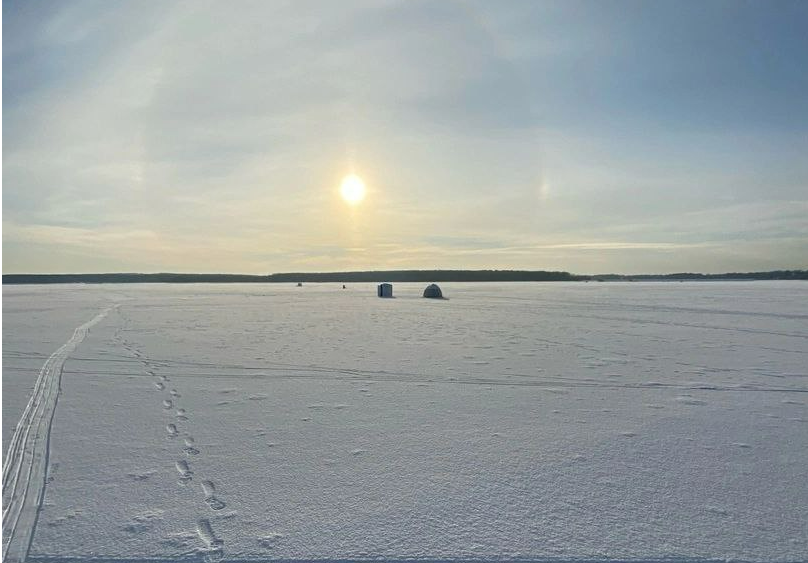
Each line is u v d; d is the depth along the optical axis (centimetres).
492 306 2823
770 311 2359
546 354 1112
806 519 366
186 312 2456
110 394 742
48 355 1104
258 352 1140
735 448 512
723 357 1075
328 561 315
